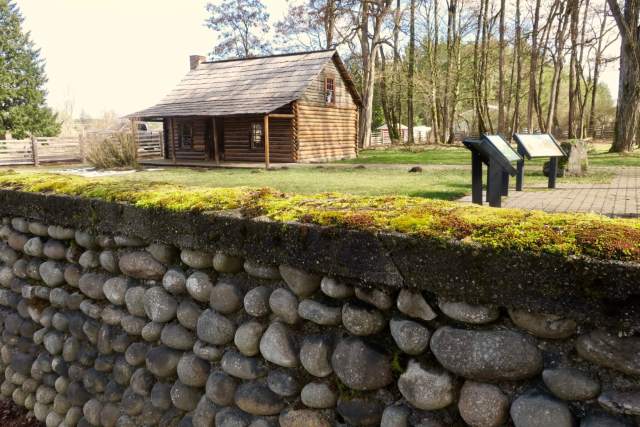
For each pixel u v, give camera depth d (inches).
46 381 129.9
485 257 58.1
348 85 960.3
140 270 102.1
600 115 2160.4
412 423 66.6
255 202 88.7
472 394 61.1
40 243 127.7
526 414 57.0
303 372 79.8
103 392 112.7
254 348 84.0
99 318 114.3
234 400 86.8
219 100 876.0
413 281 64.4
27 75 1502.2
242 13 1801.2
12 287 138.8
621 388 53.1
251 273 85.0
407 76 1446.9
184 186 113.0
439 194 292.7
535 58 1242.6
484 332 60.3
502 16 1253.1
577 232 56.6
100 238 110.6
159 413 101.1
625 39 764.0
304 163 808.9
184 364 93.9
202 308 94.2
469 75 1573.6
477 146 200.8
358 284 71.0
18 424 132.9
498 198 196.1
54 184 125.4
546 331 56.6
